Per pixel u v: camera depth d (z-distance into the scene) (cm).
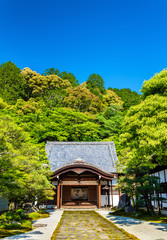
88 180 2431
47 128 3753
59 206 2327
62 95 5375
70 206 2423
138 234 983
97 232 1067
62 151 2927
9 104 4934
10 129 1201
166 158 1282
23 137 1305
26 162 1220
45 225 1251
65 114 4188
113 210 2197
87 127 3928
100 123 4812
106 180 2517
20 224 1173
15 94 5334
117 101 6638
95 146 3075
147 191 1705
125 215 1725
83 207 2383
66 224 1320
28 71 6088
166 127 1077
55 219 1546
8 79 5484
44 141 3803
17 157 1132
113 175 2341
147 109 1199
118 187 2183
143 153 1223
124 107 5466
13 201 1575
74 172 2447
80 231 1095
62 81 6197
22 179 1203
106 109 5166
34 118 4009
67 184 2411
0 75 5553
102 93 7431
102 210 2222
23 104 4672
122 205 2084
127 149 2180
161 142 1050
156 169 2131
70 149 2983
